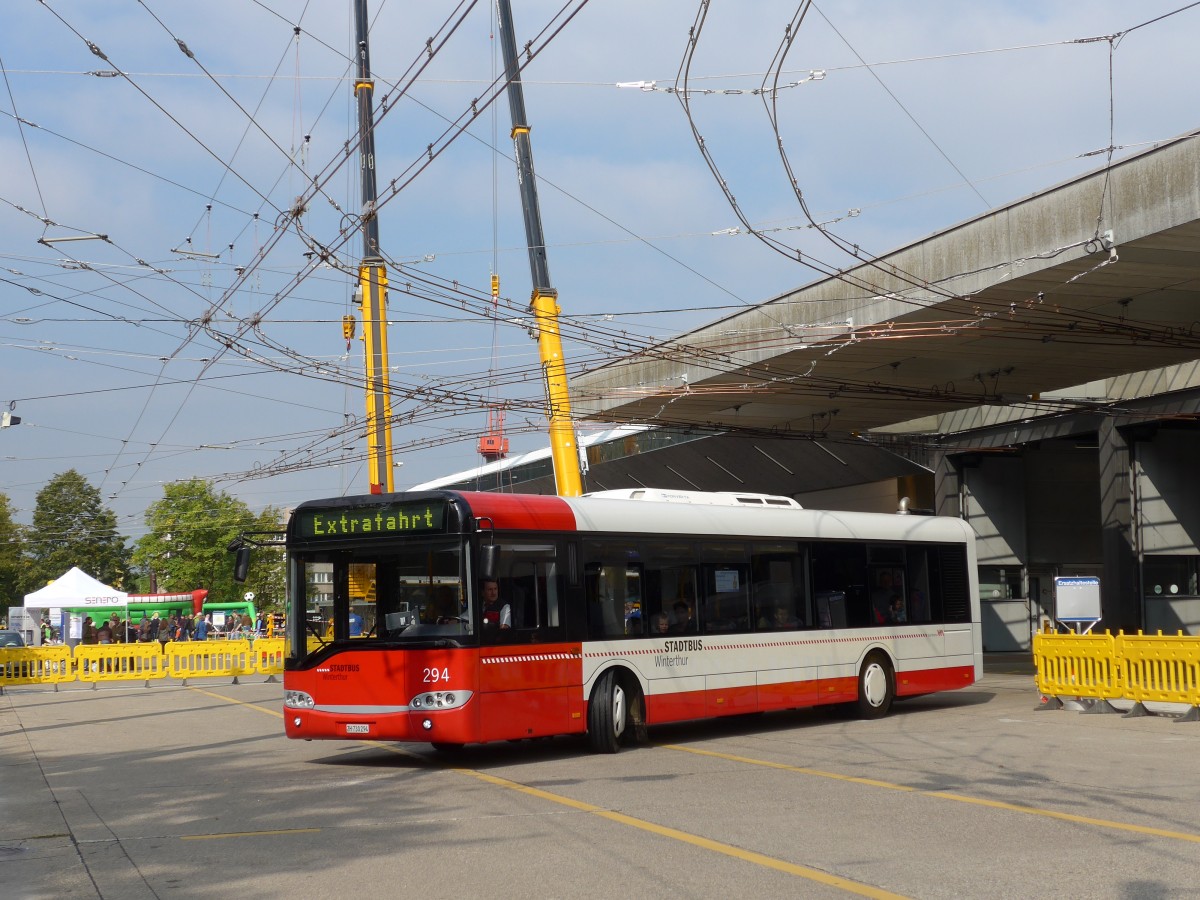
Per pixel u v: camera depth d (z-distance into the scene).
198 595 53.34
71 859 8.40
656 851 8.26
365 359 26.50
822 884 7.21
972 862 7.75
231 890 7.36
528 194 26.77
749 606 16.62
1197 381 31.25
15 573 75.50
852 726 17.30
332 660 13.75
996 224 21.30
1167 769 12.14
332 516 14.11
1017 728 16.34
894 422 37.47
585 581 14.57
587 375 33.38
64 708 22.94
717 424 36.19
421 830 9.32
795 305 26.12
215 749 15.66
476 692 13.16
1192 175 17.94
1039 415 36.31
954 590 20.14
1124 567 33.53
